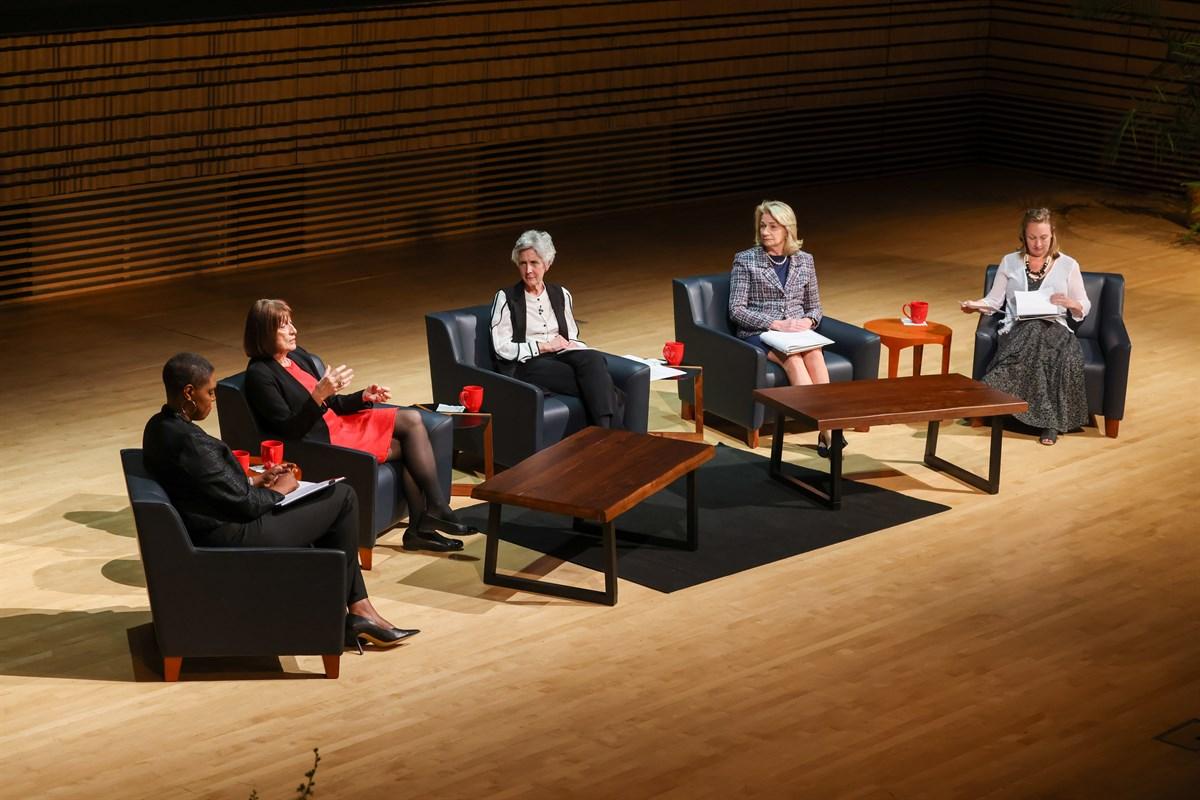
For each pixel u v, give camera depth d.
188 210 10.62
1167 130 13.52
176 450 5.05
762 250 7.79
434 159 11.84
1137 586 6.02
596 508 5.59
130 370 8.61
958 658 5.38
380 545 6.32
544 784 4.54
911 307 8.02
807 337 7.54
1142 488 7.06
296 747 4.74
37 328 9.39
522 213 12.52
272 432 6.07
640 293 10.41
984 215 13.16
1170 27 13.78
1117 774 4.62
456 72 11.63
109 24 9.82
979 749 4.77
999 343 7.82
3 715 4.89
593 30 12.34
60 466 7.11
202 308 9.93
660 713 4.98
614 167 12.94
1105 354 7.73
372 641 5.43
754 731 4.86
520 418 6.78
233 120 10.58
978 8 14.95
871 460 7.39
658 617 5.68
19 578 5.90
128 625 5.54
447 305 10.12
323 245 11.41
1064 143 14.77
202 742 4.76
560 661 5.33
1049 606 5.82
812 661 5.35
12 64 9.51
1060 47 14.59
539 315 7.16
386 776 4.57
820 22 13.80
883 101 14.51
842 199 13.71
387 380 8.46
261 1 10.55
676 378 7.55
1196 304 10.41
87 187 10.00
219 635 5.08
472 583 5.97
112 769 4.59
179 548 4.97
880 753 4.73
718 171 13.62
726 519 6.62
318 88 10.95
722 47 13.20
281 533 5.20
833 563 6.18
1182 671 5.31
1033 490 7.02
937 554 6.29
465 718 4.93
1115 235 12.51
